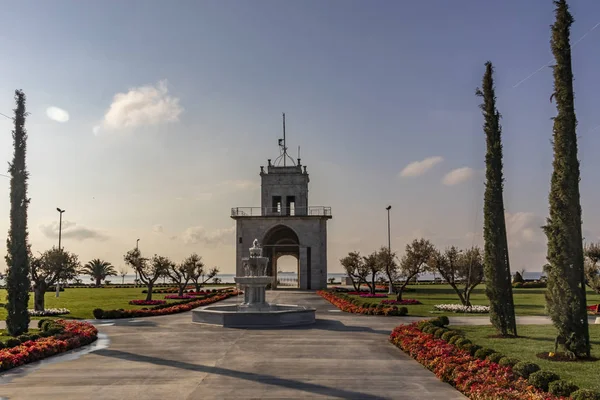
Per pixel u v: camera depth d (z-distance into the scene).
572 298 16.95
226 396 12.66
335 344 20.97
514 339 21.20
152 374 15.20
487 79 22.84
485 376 13.23
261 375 15.02
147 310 34.28
